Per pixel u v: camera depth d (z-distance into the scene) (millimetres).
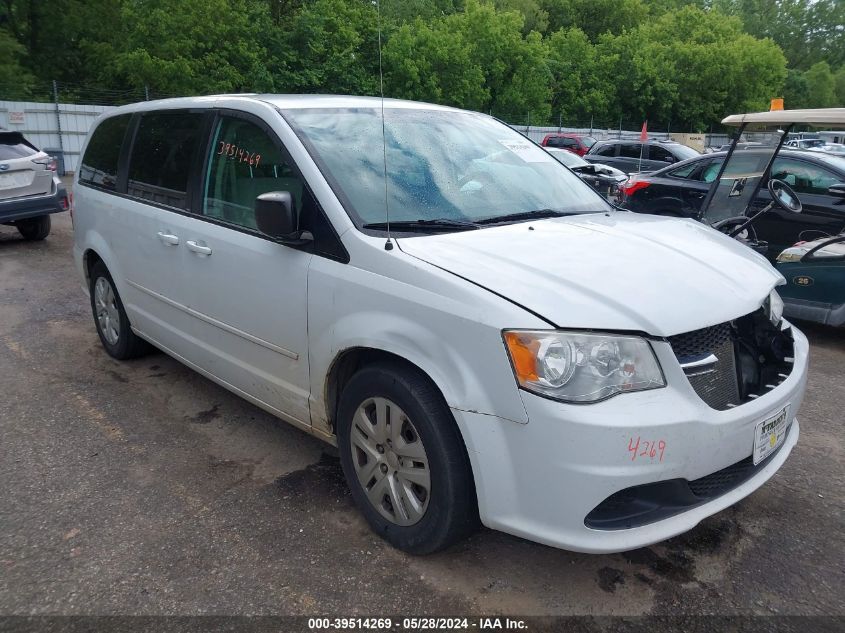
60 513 3129
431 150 3504
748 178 5512
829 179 6820
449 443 2508
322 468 3545
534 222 3203
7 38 25891
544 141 28094
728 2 81625
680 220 3707
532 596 2588
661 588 2637
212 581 2664
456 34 32750
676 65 45906
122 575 2701
